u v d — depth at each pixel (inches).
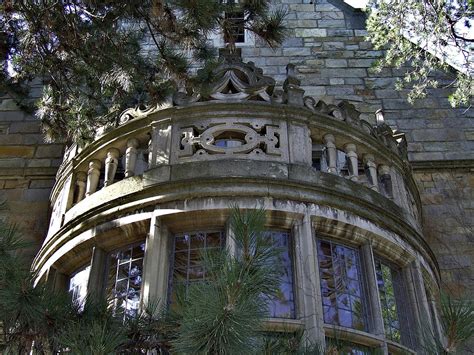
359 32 507.5
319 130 294.5
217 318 105.8
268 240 121.6
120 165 334.0
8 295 128.1
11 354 138.0
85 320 136.9
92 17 281.0
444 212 400.8
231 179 258.4
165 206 257.4
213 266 116.0
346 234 265.1
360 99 468.4
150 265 240.5
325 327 234.2
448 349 116.9
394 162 317.4
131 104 319.6
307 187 263.6
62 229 285.3
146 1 266.1
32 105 382.0
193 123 285.1
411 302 276.8
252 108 287.9
